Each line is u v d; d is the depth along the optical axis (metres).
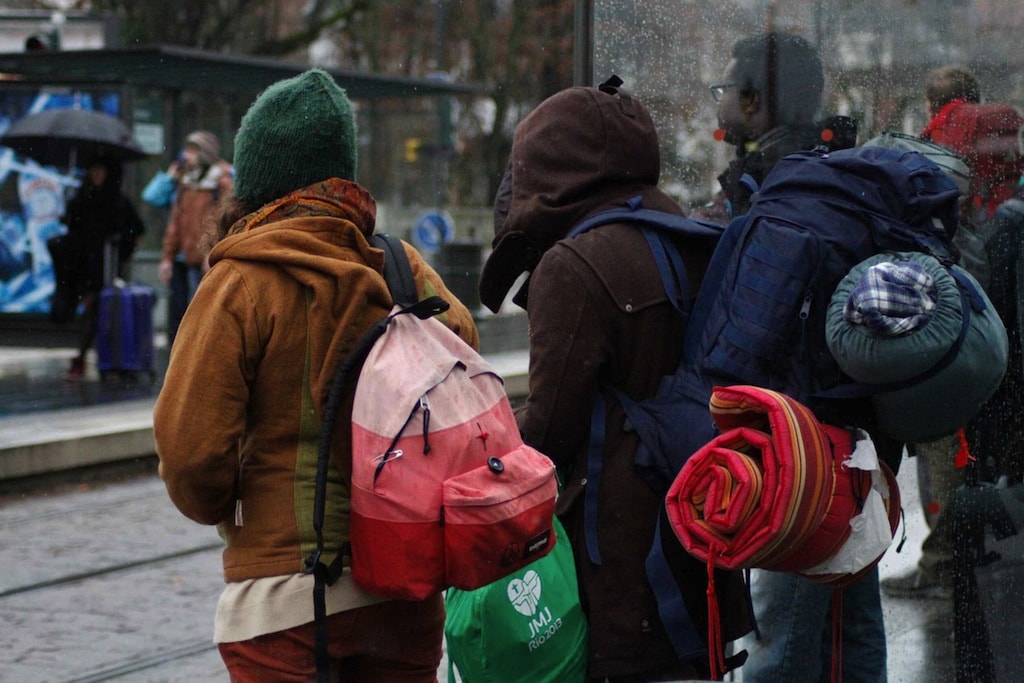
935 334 3.03
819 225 3.26
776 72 4.79
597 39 4.99
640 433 3.29
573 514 3.39
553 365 3.31
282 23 29.20
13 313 16.00
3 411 11.66
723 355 3.24
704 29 4.91
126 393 12.91
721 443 3.10
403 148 26.12
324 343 2.90
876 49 4.62
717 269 3.35
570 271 3.33
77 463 10.22
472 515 2.81
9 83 15.99
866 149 3.55
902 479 4.46
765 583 4.36
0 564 7.72
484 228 26.80
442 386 2.89
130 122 15.96
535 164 3.62
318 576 2.85
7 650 6.17
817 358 3.21
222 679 5.80
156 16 26.08
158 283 17.92
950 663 4.38
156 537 8.45
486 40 26.31
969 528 4.24
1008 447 4.14
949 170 4.25
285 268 2.91
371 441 2.84
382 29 27.62
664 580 3.29
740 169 4.82
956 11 4.43
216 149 14.13
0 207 15.86
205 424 2.81
